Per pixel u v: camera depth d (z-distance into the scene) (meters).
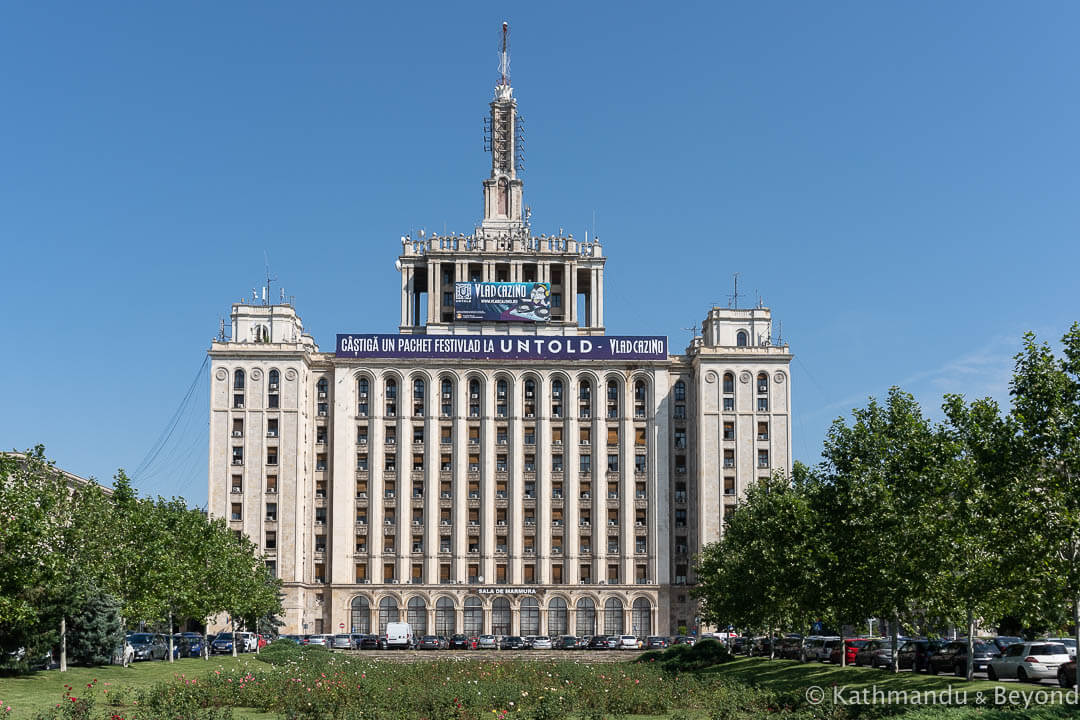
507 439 166.50
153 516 85.81
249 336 170.25
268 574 136.25
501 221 180.62
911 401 68.06
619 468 166.12
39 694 54.72
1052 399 48.56
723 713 48.84
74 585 68.19
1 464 59.53
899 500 61.00
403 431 165.25
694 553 164.62
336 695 51.12
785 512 80.56
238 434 162.38
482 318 170.88
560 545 164.50
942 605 59.44
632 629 162.12
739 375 165.88
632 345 168.38
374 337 166.88
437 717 48.03
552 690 53.47
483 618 161.88
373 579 161.88
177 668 78.19
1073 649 63.88
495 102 184.12
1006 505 48.12
